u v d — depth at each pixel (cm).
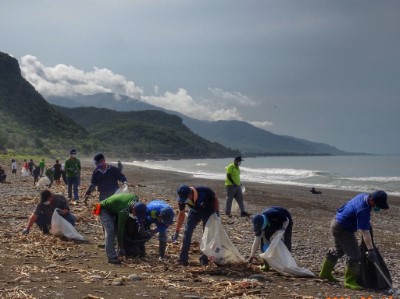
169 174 5847
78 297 661
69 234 1112
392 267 1046
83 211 1547
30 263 874
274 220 892
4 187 2683
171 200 2248
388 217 2203
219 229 888
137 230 955
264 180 5088
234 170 1722
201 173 6675
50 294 670
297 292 745
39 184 2661
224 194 3072
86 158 15712
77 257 943
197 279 790
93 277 770
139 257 952
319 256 1122
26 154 11369
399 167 10981
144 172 6350
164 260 927
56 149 14812
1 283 721
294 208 2375
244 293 710
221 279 809
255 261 954
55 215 1115
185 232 900
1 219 1415
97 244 1080
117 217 939
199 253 1030
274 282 805
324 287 790
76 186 1891
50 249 997
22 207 1698
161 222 934
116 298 664
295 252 1161
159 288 727
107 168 1177
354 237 804
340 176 6281
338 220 808
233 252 893
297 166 12256
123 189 1143
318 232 1523
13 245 1023
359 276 798
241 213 1741
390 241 1460
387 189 3925
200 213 897
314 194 3244
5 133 12462
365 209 782
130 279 771
